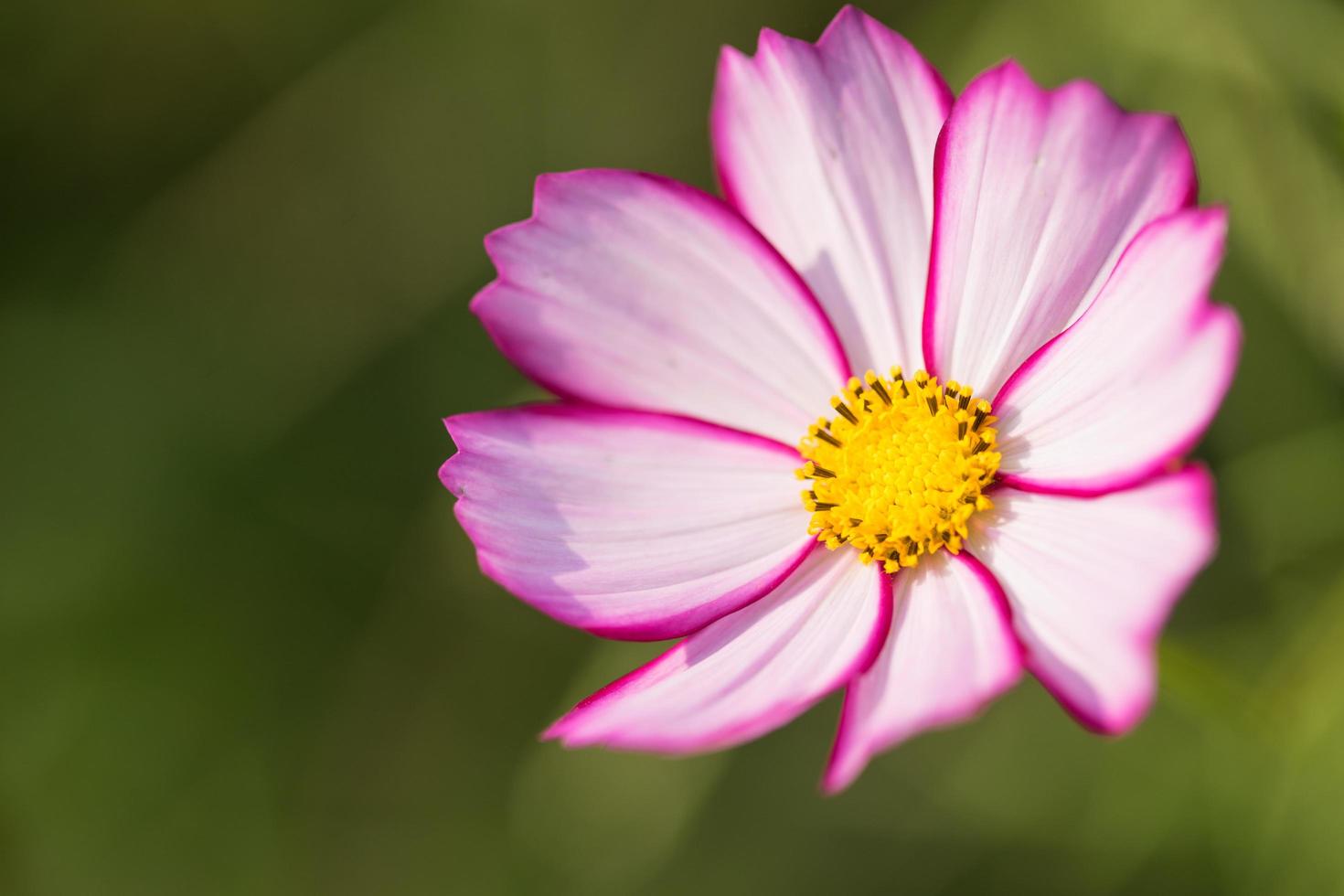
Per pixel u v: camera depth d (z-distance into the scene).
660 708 0.35
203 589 0.45
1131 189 0.36
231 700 0.44
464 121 0.46
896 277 0.37
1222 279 0.41
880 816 0.43
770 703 0.35
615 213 0.38
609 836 0.42
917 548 0.36
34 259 0.45
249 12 0.45
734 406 0.38
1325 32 0.40
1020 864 0.43
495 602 0.45
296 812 0.44
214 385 0.46
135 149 0.46
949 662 0.35
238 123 0.46
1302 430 0.41
